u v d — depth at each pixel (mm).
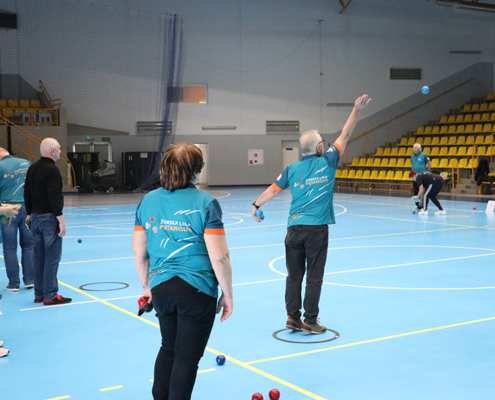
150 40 26141
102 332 4910
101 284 6902
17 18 24438
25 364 4105
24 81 24719
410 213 15234
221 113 28000
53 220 5844
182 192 2828
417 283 6695
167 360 2924
